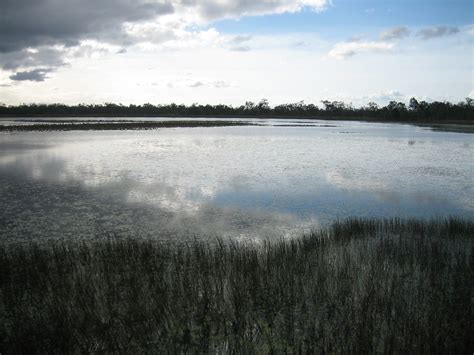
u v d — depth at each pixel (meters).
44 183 18.77
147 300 6.76
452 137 49.19
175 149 33.25
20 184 18.50
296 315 6.31
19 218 13.24
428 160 27.31
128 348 5.53
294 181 19.72
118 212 14.09
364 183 19.31
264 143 39.78
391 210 14.52
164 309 6.42
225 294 7.11
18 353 5.46
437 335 5.60
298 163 25.72
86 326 5.98
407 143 40.50
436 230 11.06
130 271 8.09
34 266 8.32
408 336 5.60
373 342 5.59
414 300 6.70
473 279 7.44
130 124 74.62
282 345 5.55
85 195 16.50
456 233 10.76
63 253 9.13
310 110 191.50
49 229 12.14
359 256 8.94
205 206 14.99
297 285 7.24
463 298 6.65
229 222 13.05
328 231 11.87
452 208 14.77
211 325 6.04
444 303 6.50
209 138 45.72
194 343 5.61
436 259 8.60
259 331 5.89
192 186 18.44
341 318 6.15
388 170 23.11
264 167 23.98
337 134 54.78
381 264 8.26
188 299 6.70
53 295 6.96
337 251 9.30
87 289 7.16
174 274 7.92
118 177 20.48
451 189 17.97
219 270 7.96
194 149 33.41
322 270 7.91
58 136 45.72
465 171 22.81
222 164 25.05
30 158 26.67
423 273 7.84
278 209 14.62
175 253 9.83
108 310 6.49
